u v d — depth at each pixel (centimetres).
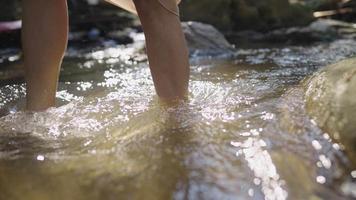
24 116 139
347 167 94
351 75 118
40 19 141
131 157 105
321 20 438
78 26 384
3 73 236
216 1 427
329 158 97
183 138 112
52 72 144
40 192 95
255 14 428
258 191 89
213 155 103
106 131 124
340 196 86
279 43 325
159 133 117
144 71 228
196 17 425
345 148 98
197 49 290
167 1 139
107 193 92
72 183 97
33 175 102
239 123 119
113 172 99
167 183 93
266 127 114
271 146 104
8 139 122
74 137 121
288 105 125
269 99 138
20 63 266
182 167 99
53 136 123
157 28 139
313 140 104
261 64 233
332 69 129
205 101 142
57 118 136
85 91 181
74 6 438
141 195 90
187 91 143
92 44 333
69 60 275
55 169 103
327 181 91
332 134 103
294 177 93
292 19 434
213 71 214
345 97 110
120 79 206
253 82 174
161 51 139
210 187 91
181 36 142
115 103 150
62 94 176
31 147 117
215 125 119
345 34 358
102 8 458
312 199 86
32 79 143
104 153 109
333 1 493
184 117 127
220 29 424
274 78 183
